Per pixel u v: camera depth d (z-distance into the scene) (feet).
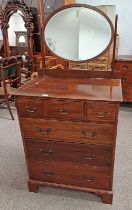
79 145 5.11
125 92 10.84
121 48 12.01
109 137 4.86
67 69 6.08
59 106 4.85
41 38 5.95
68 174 5.50
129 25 11.55
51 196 5.75
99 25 5.56
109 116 4.66
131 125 9.51
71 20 5.65
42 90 5.17
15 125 9.86
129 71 10.43
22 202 5.58
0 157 7.47
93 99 4.57
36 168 5.68
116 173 6.46
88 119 4.81
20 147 8.05
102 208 5.32
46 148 5.37
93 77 6.00
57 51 6.05
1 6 12.89
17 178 6.44
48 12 11.66
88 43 5.82
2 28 13.07
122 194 5.70
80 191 5.71
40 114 5.05
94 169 5.25
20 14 12.45
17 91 5.13
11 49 13.42
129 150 7.63
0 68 10.26
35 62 12.78
